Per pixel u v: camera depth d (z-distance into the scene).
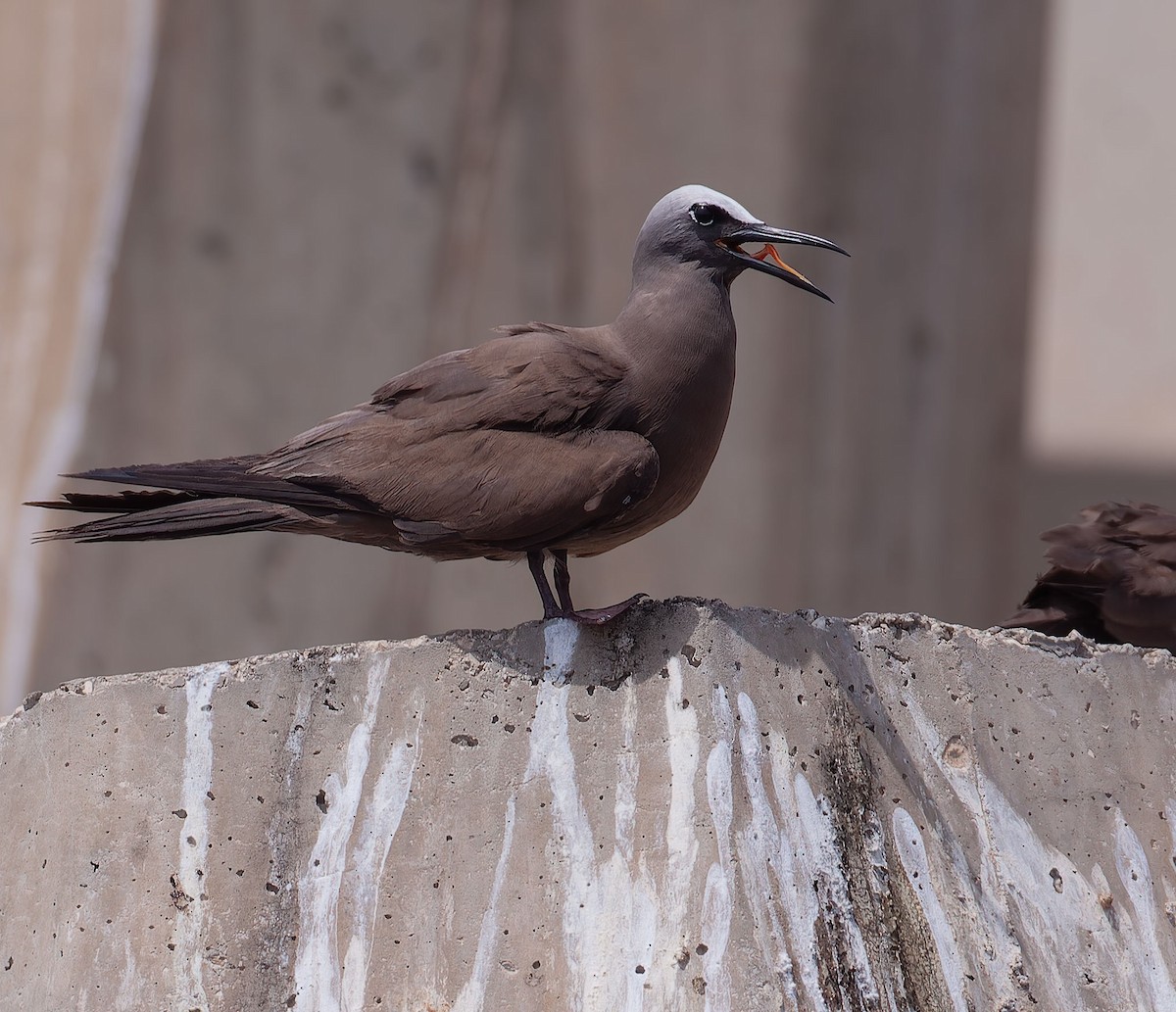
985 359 18.52
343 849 6.74
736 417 17.34
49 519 16.33
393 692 6.96
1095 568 8.80
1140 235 30.38
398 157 16.72
